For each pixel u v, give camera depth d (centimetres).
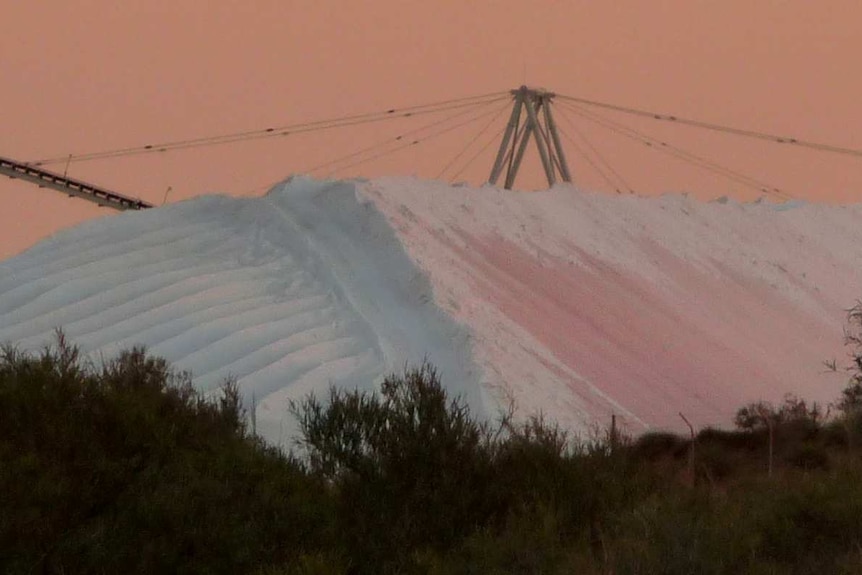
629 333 19125
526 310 18038
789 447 10994
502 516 6612
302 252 18662
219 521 6231
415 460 6688
